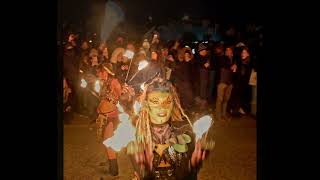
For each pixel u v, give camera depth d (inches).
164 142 184.7
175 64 381.4
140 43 423.8
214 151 304.7
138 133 185.6
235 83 430.6
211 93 416.8
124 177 251.3
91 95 403.2
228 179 248.5
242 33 466.0
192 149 185.5
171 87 188.4
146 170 184.5
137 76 240.4
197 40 511.5
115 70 304.5
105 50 391.5
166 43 448.5
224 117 413.7
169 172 184.2
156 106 183.8
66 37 421.7
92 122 398.0
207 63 409.7
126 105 240.7
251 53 430.6
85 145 323.0
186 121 188.2
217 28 515.2
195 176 184.9
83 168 267.6
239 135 354.6
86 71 406.0
